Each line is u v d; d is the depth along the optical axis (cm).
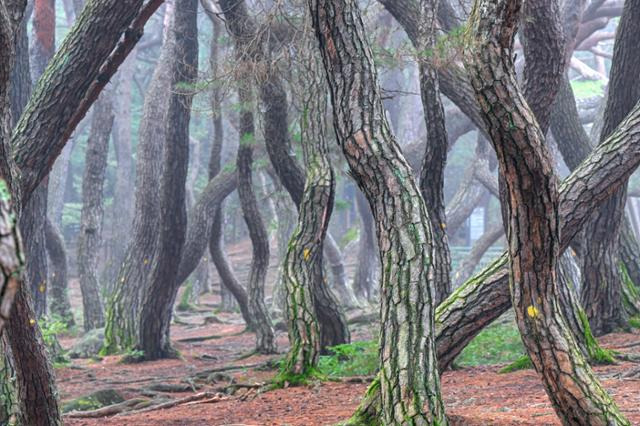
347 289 3069
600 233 1404
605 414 480
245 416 865
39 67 1950
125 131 4269
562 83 1714
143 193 2125
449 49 1042
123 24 923
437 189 1166
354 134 589
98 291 2622
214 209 2180
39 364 575
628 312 1440
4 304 124
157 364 1791
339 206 1908
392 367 526
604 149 754
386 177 578
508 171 457
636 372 957
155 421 881
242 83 1211
